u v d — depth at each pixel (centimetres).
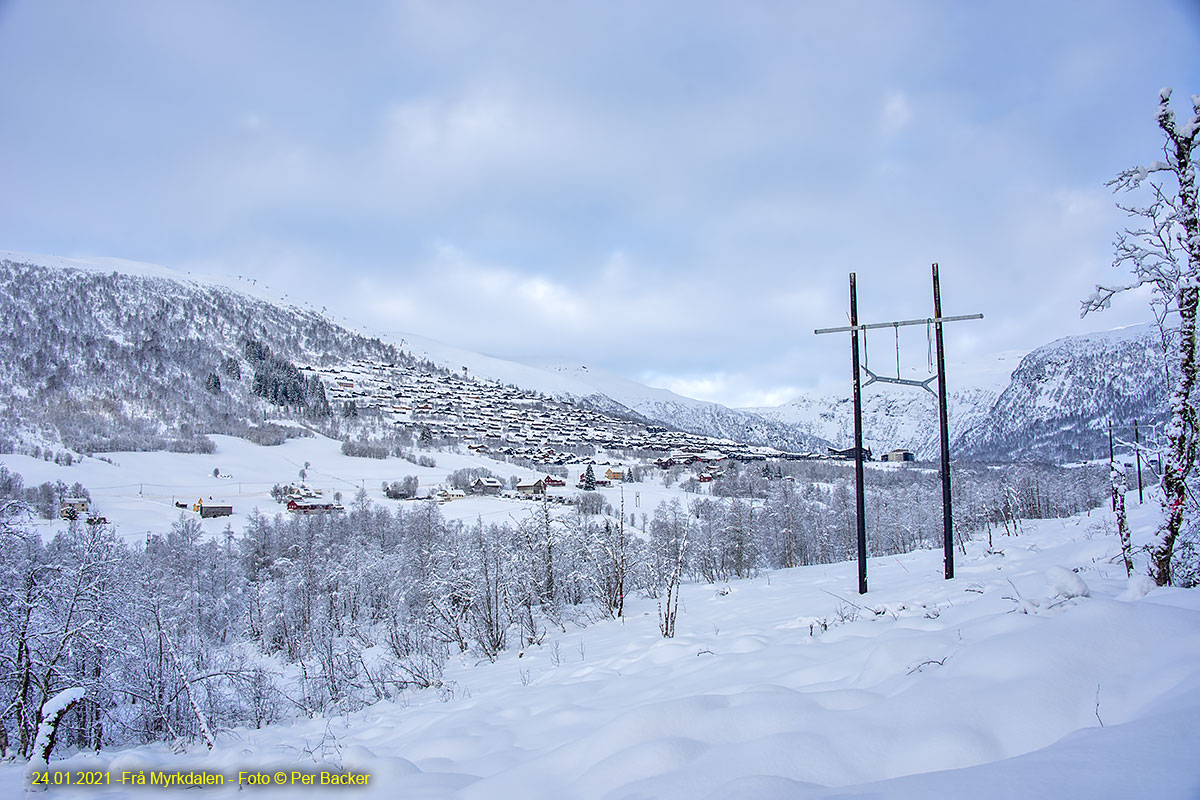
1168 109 824
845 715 466
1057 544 1756
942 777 333
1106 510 2766
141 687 1628
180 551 4981
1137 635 465
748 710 509
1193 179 811
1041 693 421
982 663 489
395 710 1179
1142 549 859
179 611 2200
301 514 8706
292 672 2322
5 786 762
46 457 11962
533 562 2523
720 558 4616
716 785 392
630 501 10494
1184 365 794
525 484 12694
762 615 1433
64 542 2008
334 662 1877
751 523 5672
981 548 2145
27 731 1412
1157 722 337
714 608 1784
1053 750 338
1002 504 4388
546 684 1031
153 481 11581
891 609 1062
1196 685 374
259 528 6228
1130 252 867
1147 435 846
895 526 6247
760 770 405
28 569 1520
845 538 6769
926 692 466
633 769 446
